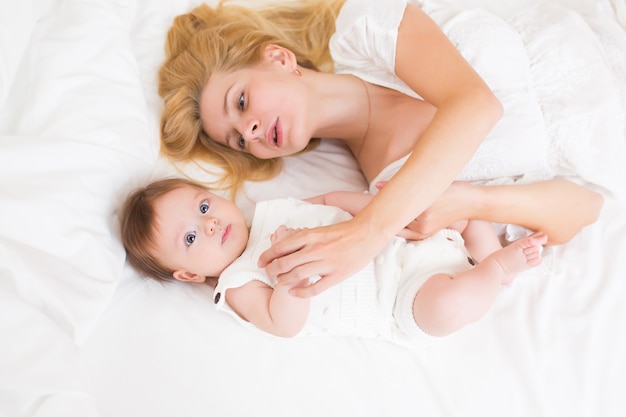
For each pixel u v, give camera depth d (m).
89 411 0.82
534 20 1.30
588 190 1.15
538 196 1.10
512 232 1.17
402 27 1.09
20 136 1.01
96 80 1.15
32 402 0.80
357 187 1.29
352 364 1.00
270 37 1.35
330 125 1.24
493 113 0.97
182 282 1.10
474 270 0.99
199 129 1.27
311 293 0.89
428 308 0.97
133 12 1.37
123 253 1.07
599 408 0.95
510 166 1.15
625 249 1.11
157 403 0.93
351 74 1.25
